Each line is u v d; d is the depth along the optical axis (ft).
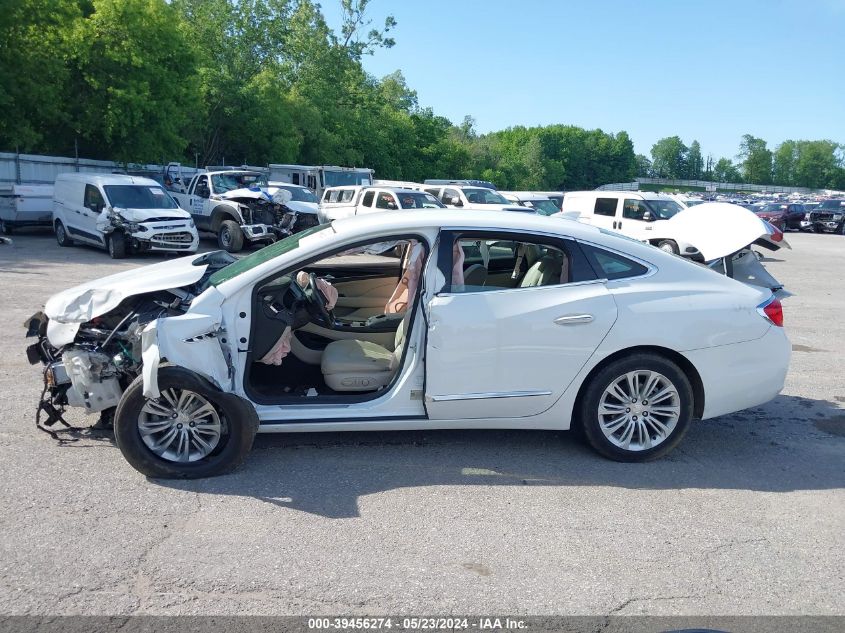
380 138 154.92
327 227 15.89
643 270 15.06
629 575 10.86
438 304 14.10
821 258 67.97
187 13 113.80
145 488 13.28
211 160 116.57
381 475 14.19
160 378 13.14
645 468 14.97
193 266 16.28
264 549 11.28
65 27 74.23
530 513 12.78
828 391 21.48
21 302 31.96
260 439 15.83
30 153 81.92
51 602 9.75
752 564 11.30
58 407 17.15
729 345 14.89
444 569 10.87
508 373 14.32
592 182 446.19
